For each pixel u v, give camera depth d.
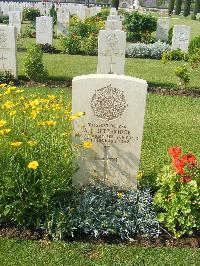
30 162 1.71
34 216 1.86
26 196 1.80
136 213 1.92
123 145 2.06
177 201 1.81
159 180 1.97
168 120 3.46
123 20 10.17
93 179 2.11
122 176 2.13
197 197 1.80
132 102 1.97
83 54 6.92
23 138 1.89
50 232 1.81
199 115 3.65
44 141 1.93
